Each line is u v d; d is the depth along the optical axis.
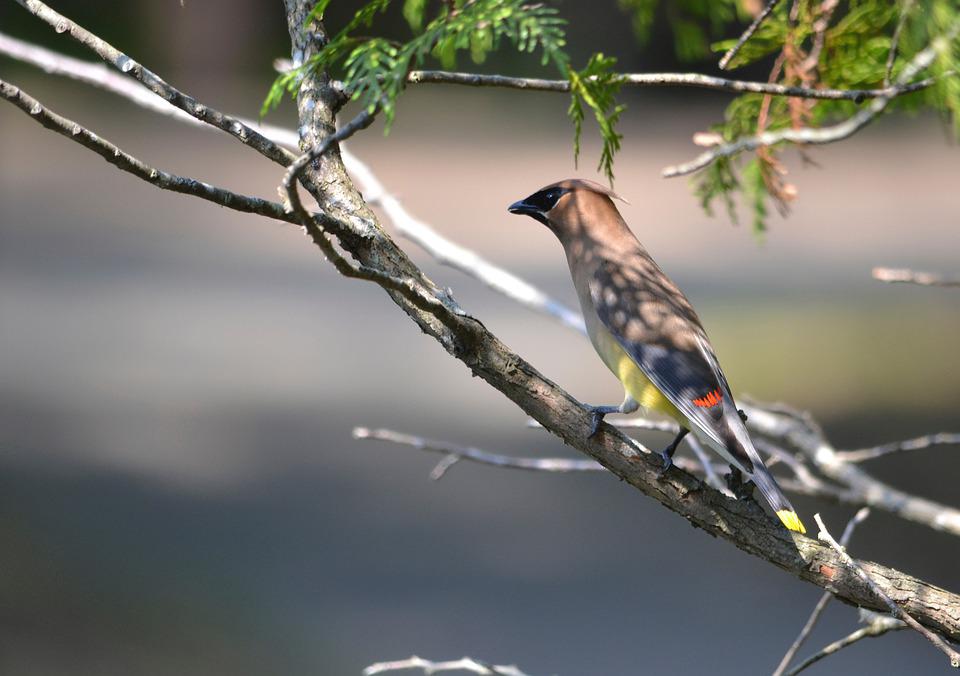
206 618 11.37
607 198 6.05
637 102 42.47
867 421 16.84
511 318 22.44
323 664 10.71
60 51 33.81
